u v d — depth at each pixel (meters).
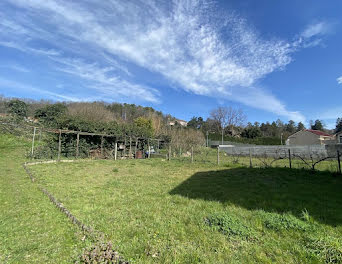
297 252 2.24
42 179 6.04
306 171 7.88
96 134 13.01
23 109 19.88
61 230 2.80
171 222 3.09
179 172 8.45
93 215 3.34
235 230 2.71
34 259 2.12
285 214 3.36
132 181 6.38
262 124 56.59
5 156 10.16
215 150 23.05
